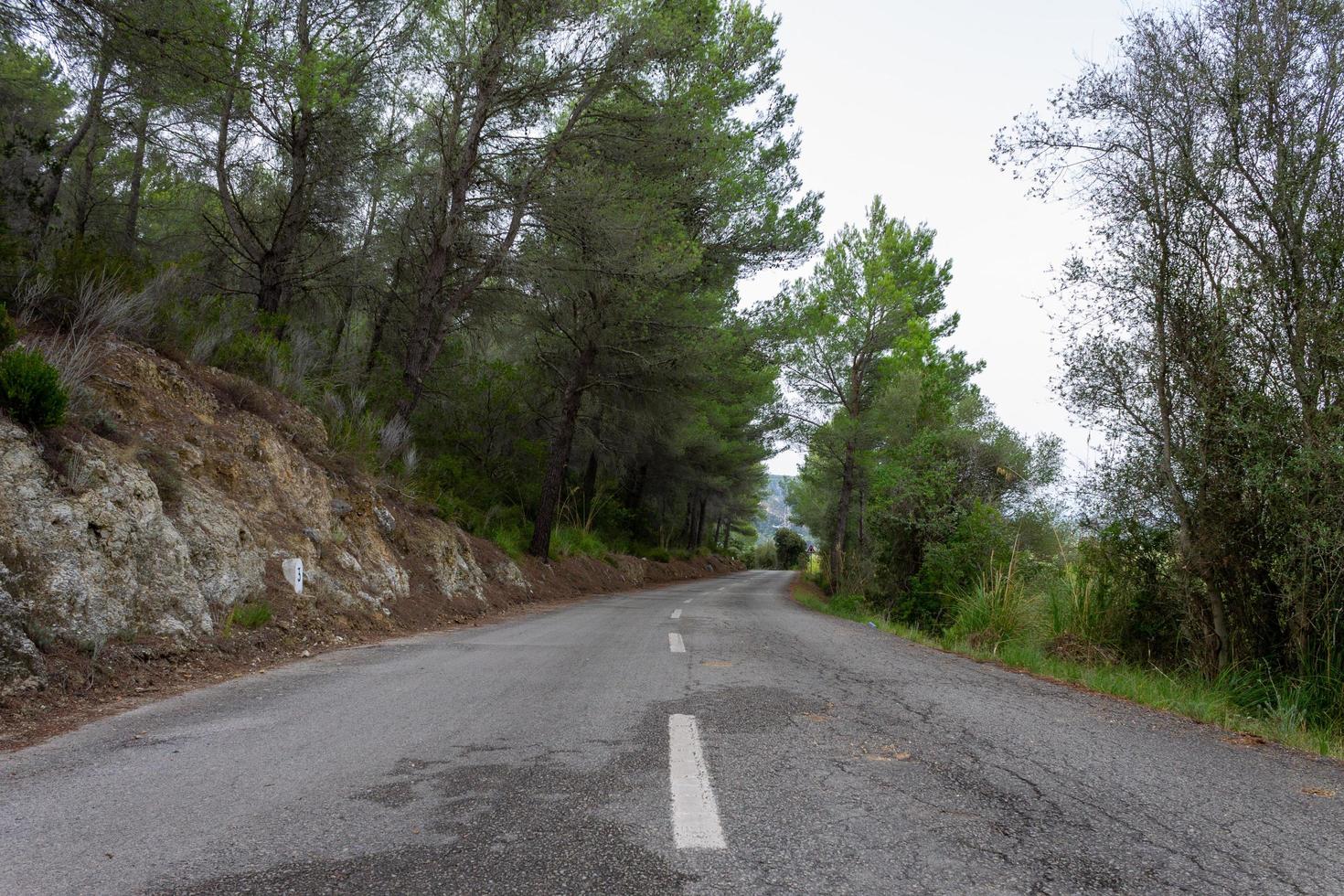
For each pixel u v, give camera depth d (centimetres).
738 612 1524
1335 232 812
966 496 1916
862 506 2997
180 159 1465
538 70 1527
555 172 1622
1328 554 782
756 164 2227
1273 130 848
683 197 1872
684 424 2775
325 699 516
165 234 1741
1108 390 996
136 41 881
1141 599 1079
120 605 625
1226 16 866
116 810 290
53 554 588
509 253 1702
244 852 248
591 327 2145
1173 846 266
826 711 489
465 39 1520
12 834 265
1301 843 274
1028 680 715
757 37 2106
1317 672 816
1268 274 849
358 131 1498
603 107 1702
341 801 300
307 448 1202
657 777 334
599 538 3091
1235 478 889
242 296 1723
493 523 2072
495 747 386
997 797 317
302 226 1491
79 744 396
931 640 1191
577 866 238
